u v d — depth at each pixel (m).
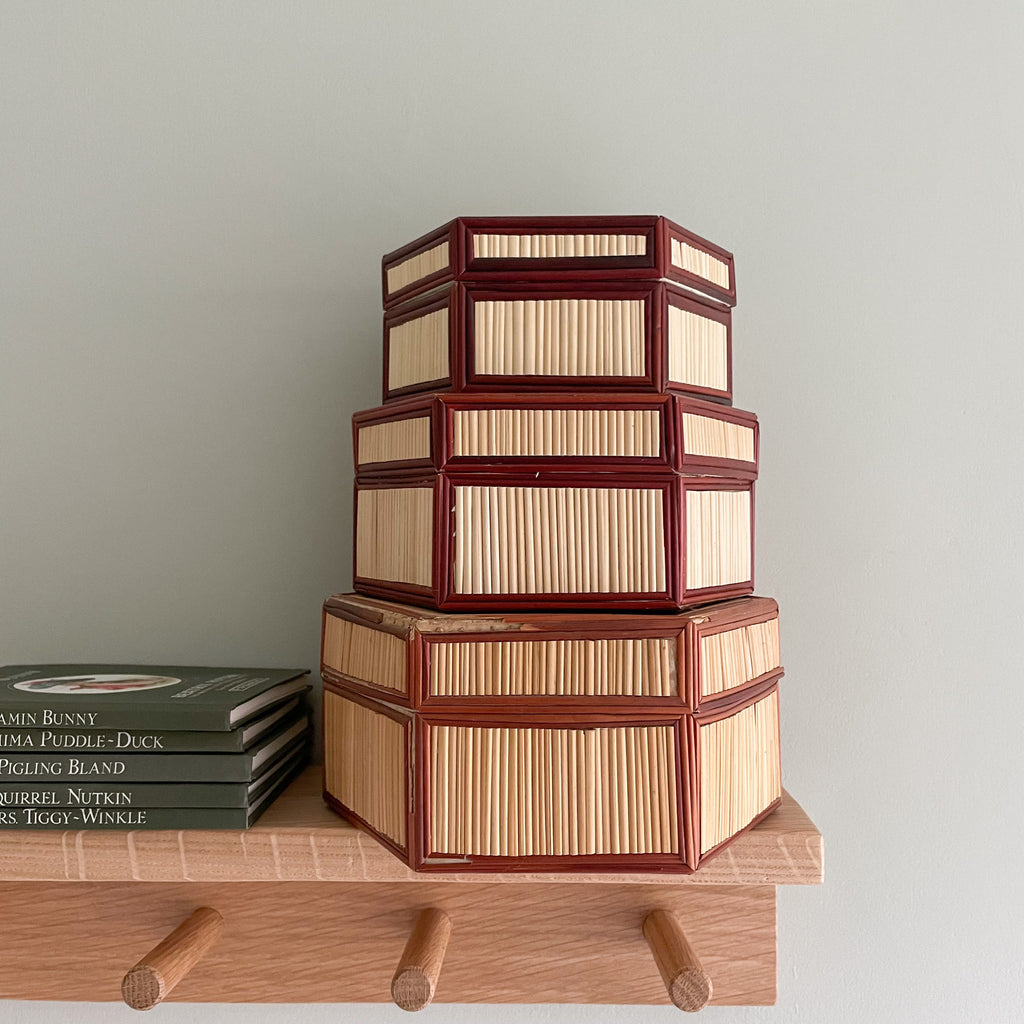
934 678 0.57
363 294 0.59
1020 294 0.58
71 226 0.60
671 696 0.40
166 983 0.40
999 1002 0.57
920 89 0.59
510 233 0.43
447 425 0.42
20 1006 0.57
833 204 0.59
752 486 0.49
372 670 0.44
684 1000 0.39
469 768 0.40
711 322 0.47
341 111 0.60
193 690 0.48
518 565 0.42
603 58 0.60
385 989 0.52
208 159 0.60
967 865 0.57
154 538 0.59
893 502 0.58
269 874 0.44
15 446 0.59
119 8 0.60
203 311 0.59
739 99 0.59
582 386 0.43
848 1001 0.57
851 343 0.59
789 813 0.48
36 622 0.59
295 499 0.59
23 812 0.44
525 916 0.51
